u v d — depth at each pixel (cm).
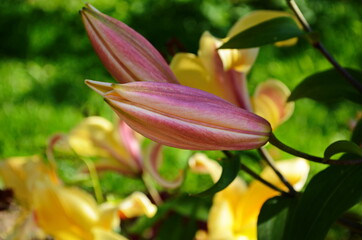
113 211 64
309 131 197
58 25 278
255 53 62
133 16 277
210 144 45
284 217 57
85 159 85
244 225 67
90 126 86
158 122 43
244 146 47
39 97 228
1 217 70
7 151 202
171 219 72
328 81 66
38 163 69
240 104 62
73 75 241
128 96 42
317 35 62
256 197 66
